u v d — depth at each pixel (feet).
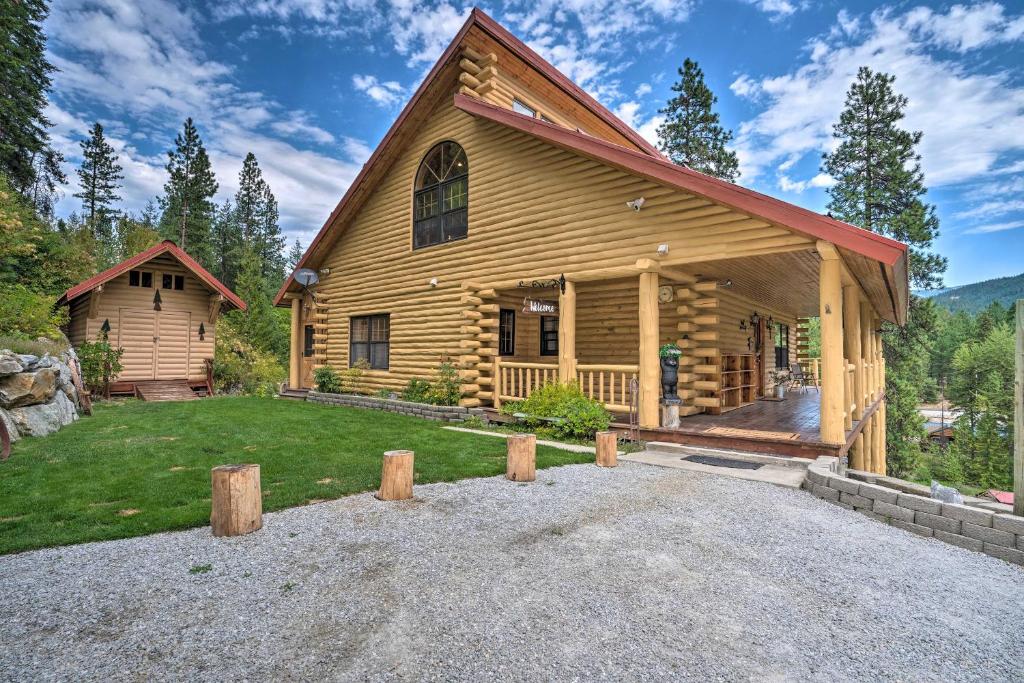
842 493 17.10
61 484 17.57
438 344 38.52
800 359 63.72
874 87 83.97
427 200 40.29
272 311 113.60
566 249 30.25
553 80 36.19
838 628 9.78
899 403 86.94
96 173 137.49
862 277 27.84
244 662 8.21
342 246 48.93
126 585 10.66
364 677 7.89
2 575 11.00
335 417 35.35
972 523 14.11
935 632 9.78
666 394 26.21
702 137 97.09
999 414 104.27
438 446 25.07
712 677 8.12
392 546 12.92
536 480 19.40
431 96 38.68
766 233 22.97
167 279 55.06
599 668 8.27
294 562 11.89
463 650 8.66
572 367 30.14
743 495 17.80
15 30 72.54
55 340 38.65
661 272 27.50
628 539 13.74
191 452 23.03
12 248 55.47
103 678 7.77
